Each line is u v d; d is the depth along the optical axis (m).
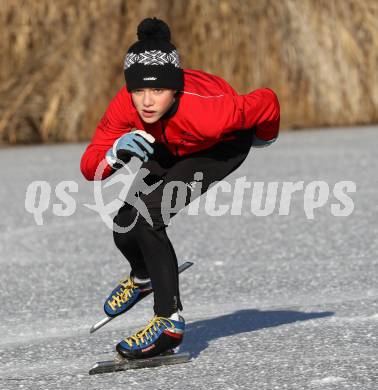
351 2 55.12
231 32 52.03
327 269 20.73
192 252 23.05
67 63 49.59
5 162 40.75
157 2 51.25
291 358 14.16
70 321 17.28
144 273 14.51
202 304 18.28
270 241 24.00
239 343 15.20
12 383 13.59
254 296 18.72
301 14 53.72
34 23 50.56
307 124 52.84
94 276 20.92
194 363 14.15
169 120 13.62
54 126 48.44
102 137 14.05
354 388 12.68
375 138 46.25
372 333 15.29
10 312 18.06
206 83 13.98
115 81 49.41
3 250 23.78
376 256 21.88
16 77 49.66
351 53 54.12
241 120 13.79
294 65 52.91
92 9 50.59
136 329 16.50
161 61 13.20
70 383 13.46
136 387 13.15
